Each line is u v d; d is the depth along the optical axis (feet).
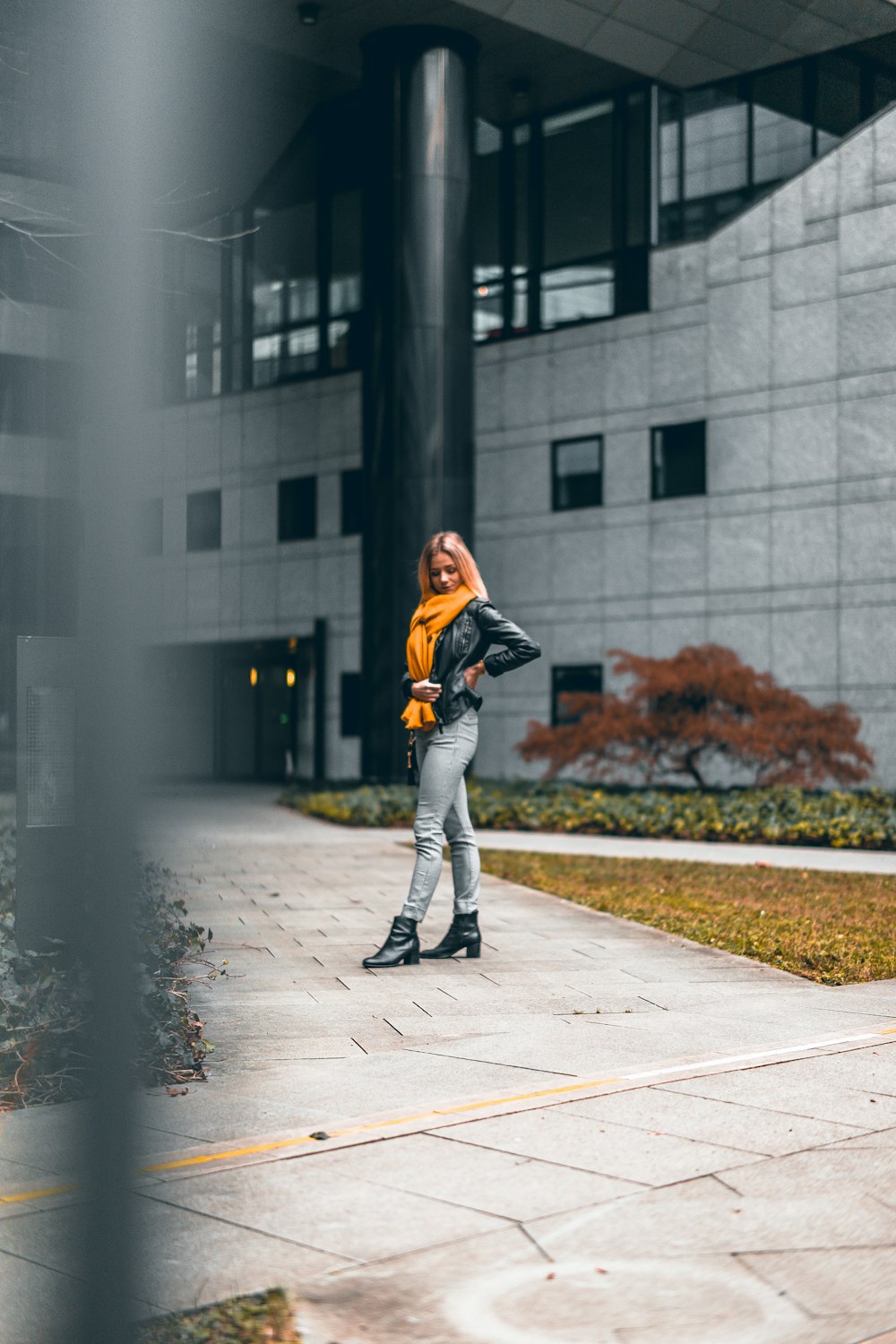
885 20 76.23
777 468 78.79
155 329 11.84
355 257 98.84
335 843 52.47
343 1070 18.54
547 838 56.24
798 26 77.10
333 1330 10.50
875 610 74.69
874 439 75.00
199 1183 13.74
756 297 79.82
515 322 91.30
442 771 26.66
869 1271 11.69
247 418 106.32
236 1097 17.15
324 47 82.07
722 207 83.41
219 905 34.55
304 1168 14.19
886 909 34.42
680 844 53.47
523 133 91.40
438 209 78.33
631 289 85.51
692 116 84.48
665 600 83.51
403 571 78.74
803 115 80.74
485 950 28.45
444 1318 10.71
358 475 99.45
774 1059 18.99
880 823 54.03
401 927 26.55
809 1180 13.84
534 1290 11.23
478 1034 20.74
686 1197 13.34
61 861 22.88
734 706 68.44
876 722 74.49
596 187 87.56
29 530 68.23
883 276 74.84
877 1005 23.08
